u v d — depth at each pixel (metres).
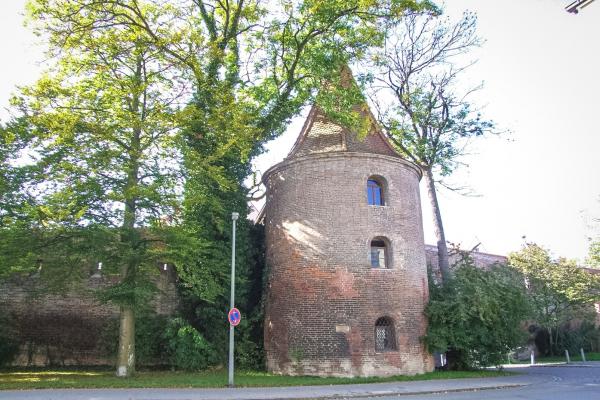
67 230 16.94
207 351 21.84
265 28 24.47
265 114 25.58
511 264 38.91
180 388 15.50
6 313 23.92
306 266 20.91
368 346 19.72
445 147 28.25
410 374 20.03
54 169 16.98
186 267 19.69
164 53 19.66
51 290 19.34
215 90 20.56
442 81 28.16
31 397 13.11
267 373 21.09
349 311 19.98
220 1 24.77
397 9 22.39
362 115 24.31
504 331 21.56
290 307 20.95
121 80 18.00
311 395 14.10
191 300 23.42
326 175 21.72
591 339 41.31
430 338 20.91
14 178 17.78
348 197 21.34
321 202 21.41
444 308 21.28
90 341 24.28
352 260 20.61
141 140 18.08
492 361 22.11
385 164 22.28
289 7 23.62
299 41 24.91
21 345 23.78
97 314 24.73
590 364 29.95
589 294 37.66
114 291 17.31
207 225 22.77
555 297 37.97
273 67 25.44
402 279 21.05
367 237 21.00
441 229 27.80
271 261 23.00
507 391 15.49
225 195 23.50
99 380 17.06
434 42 28.06
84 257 18.02
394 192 22.12
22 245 17.16
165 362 23.48
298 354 19.95
